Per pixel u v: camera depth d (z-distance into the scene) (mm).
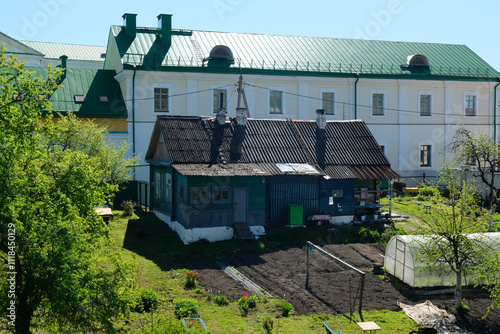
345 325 15867
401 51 43594
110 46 39219
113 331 12594
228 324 15508
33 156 12688
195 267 20562
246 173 24156
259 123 28562
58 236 11969
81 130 27219
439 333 15695
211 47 38281
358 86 39781
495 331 15992
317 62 39625
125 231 25281
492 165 28656
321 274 20250
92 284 12469
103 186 13766
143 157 35219
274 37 41375
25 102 12117
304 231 24766
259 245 22969
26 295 11961
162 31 37281
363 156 28344
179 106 35969
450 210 18703
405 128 40938
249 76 37125
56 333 13250
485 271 16734
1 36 37625
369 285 19281
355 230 25469
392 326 15922
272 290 18344
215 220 24000
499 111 43156
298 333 15148
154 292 16828
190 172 23438
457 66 43000
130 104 34688
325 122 29500
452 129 41969
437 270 18688
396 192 36625
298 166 26375
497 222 27078
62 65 36750
